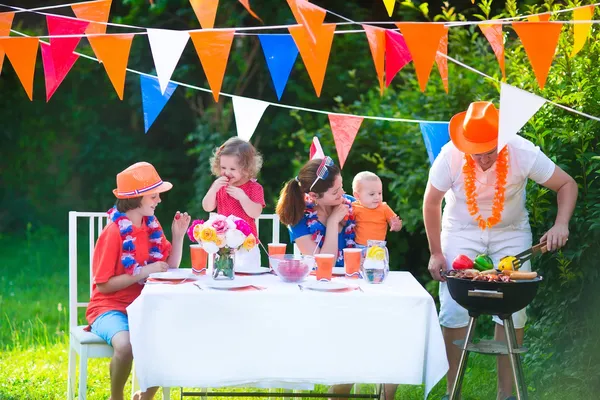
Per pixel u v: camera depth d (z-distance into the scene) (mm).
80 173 10555
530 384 4582
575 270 4414
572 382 4465
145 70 10273
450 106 6227
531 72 4789
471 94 6105
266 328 3412
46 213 10477
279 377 3426
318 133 7449
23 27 10523
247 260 3982
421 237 6812
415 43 3393
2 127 10367
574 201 3994
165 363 3402
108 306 3883
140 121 10594
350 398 4047
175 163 10672
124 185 3949
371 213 4207
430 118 6312
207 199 4316
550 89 4590
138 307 3406
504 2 8156
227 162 4297
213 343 3412
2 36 3604
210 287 3506
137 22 10234
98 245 3920
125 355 3623
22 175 10461
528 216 4355
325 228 4160
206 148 9531
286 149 9789
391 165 7066
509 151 3982
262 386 3465
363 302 3410
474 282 3416
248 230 3828
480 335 5855
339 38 9523
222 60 3391
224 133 9539
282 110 9789
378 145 7066
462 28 6750
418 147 6234
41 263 8844
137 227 4008
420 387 4805
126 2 10125
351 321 3418
